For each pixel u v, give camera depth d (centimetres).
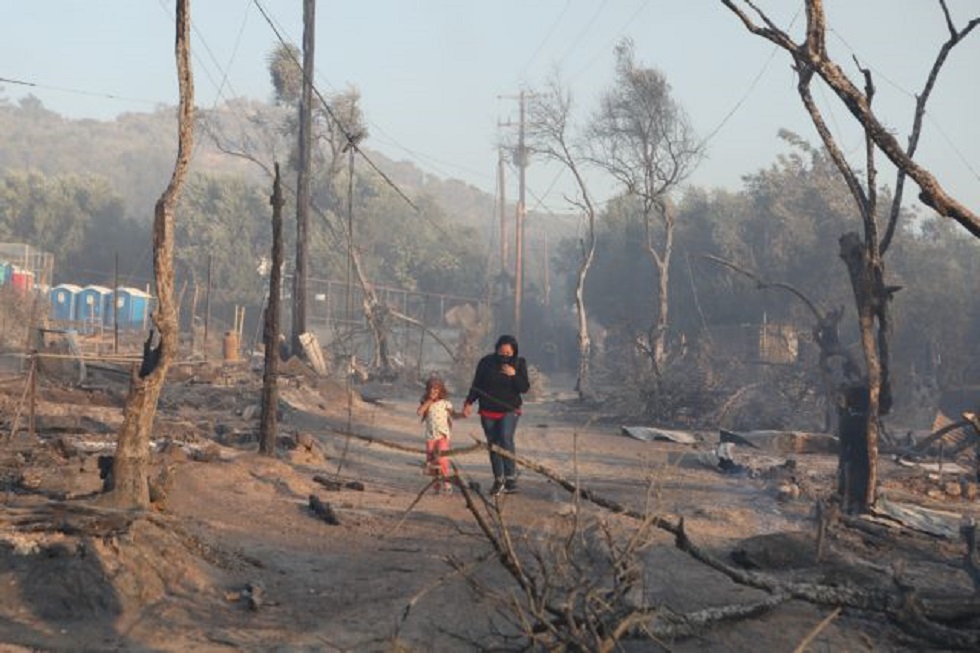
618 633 556
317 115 5319
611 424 2611
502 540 609
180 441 1400
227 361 3225
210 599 714
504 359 1253
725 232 5678
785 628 692
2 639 606
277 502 1080
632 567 625
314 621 682
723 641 657
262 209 7881
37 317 3225
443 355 6347
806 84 1249
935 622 695
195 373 2805
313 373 2872
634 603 668
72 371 2203
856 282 1266
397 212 8469
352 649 623
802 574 852
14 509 827
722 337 5447
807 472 1580
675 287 6028
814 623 707
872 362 1241
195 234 7756
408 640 643
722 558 913
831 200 5469
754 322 5638
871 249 1257
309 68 3500
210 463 1227
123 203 8325
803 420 2644
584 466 1664
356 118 5262
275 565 820
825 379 1675
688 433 2327
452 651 623
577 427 2486
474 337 4516
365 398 2948
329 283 6388
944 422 2208
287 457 1439
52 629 630
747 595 781
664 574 832
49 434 1433
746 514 1169
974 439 1848
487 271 8181
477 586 607
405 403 3250
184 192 8006
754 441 2006
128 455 905
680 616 638
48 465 1141
